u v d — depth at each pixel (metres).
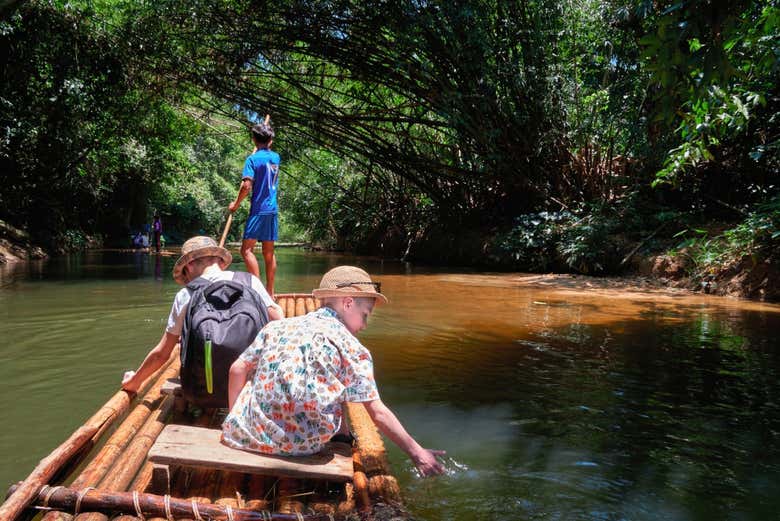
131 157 22.34
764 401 3.81
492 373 4.48
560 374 4.46
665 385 4.16
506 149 13.72
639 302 8.35
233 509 2.21
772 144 9.29
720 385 4.16
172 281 10.54
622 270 11.63
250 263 5.79
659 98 3.67
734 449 3.03
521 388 4.09
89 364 4.67
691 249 10.30
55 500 2.19
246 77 15.78
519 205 15.30
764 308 7.80
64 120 16.17
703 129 7.80
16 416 3.51
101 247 24.73
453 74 12.82
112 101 16.42
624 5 10.75
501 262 14.05
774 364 4.75
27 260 16.03
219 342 2.94
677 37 3.31
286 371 2.51
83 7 14.99
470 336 5.84
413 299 8.53
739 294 8.87
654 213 12.13
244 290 3.18
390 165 16.42
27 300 7.98
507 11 12.32
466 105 13.03
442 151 15.91
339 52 13.42
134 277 11.28
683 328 6.30
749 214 9.67
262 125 5.83
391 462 2.86
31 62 14.91
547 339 5.73
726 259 9.48
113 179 23.53
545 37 12.41
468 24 11.93
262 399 2.53
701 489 2.59
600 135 12.77
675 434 3.24
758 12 6.54
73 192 21.03
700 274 9.65
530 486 2.60
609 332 6.07
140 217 29.33
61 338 5.59
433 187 16.81
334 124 15.57
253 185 5.74
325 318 2.61
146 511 2.19
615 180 12.77
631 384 4.18
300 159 20.45
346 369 2.52
